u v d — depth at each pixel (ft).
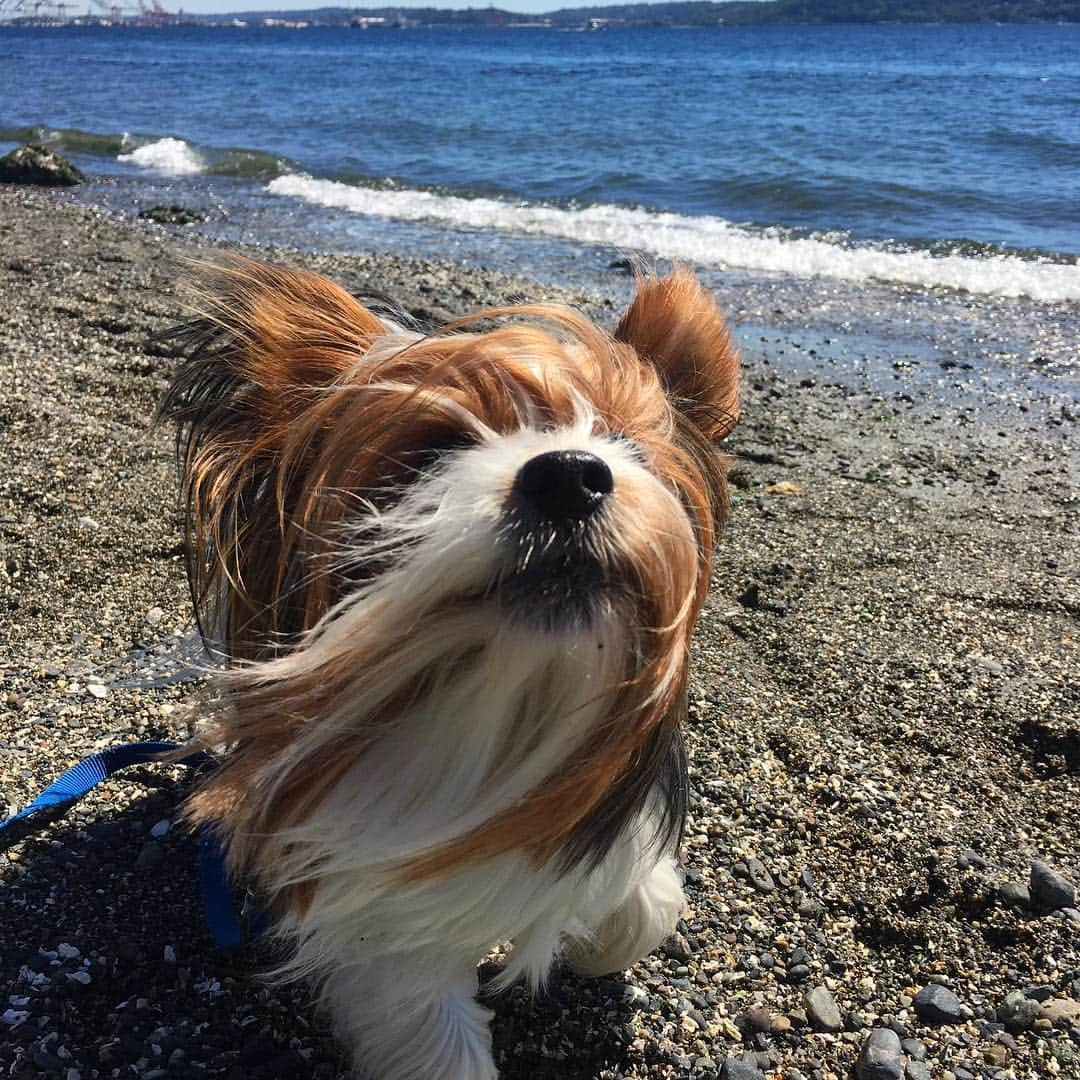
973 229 5.64
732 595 1.95
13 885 1.20
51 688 1.52
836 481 2.53
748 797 1.44
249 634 0.94
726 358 1.02
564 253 5.12
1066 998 1.16
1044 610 1.92
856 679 1.69
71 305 3.33
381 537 0.81
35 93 16.87
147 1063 1.03
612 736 0.85
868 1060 1.08
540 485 0.78
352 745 0.85
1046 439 2.87
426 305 3.93
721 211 6.24
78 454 2.20
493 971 1.19
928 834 1.38
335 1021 1.07
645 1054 1.11
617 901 1.06
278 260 4.68
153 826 1.30
